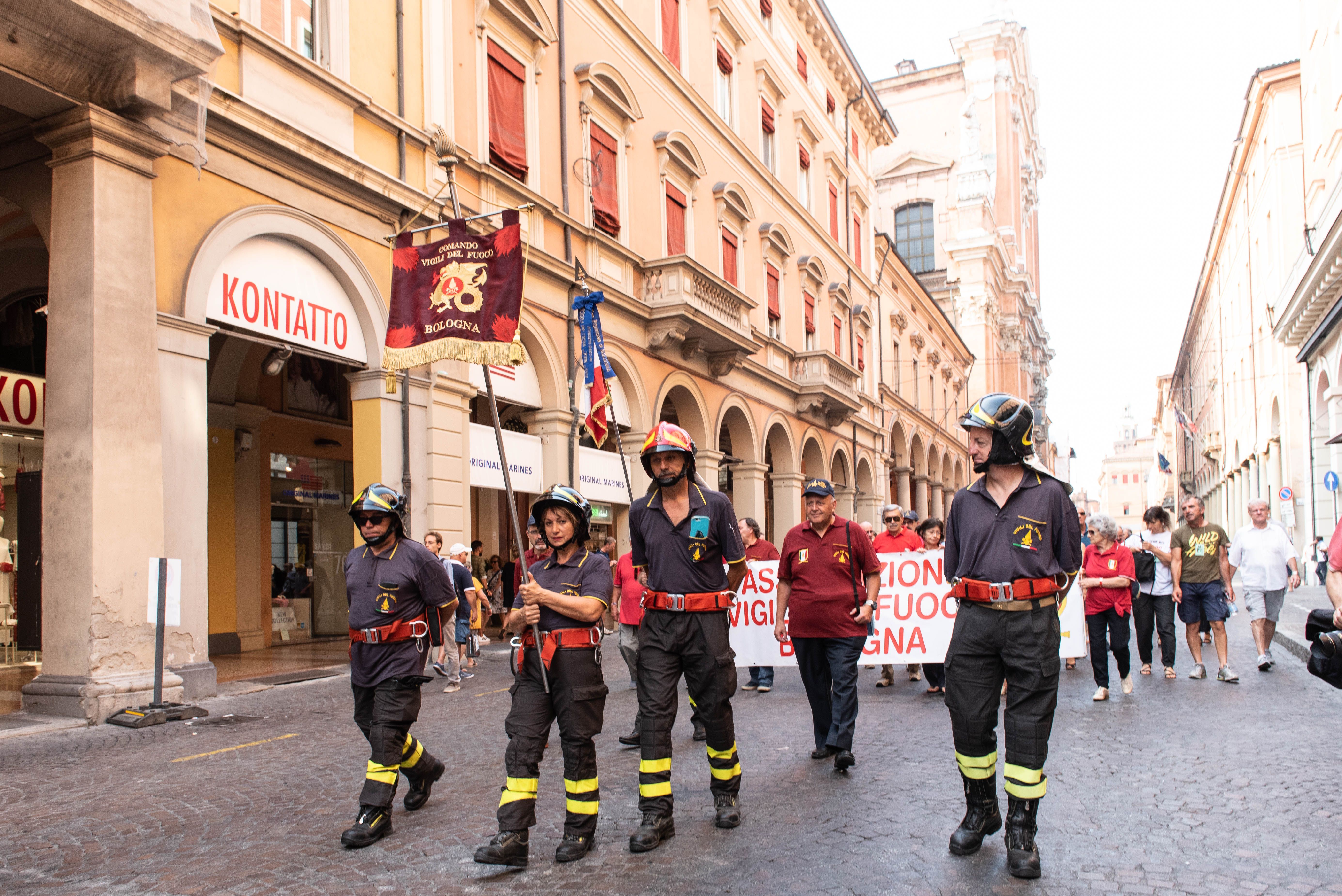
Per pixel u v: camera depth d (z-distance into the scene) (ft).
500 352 17.62
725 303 68.28
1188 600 32.50
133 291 29.01
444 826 15.87
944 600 30.99
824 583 20.06
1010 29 208.85
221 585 47.67
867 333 114.01
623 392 59.82
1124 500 451.53
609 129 60.18
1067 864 13.43
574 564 14.97
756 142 83.92
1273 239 100.32
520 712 14.19
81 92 27.89
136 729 25.36
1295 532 90.02
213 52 29.94
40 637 29.73
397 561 15.70
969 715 13.89
